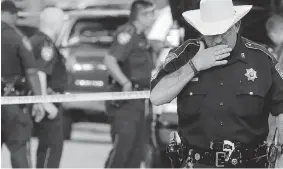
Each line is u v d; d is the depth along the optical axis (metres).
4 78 10.31
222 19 6.21
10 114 10.37
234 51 6.36
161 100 6.49
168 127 10.99
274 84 6.39
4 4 10.45
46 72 11.02
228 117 6.36
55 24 11.20
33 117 10.98
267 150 6.46
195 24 6.27
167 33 11.03
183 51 6.57
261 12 10.46
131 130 10.93
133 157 11.09
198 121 6.45
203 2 6.26
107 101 11.03
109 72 11.09
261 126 6.44
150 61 11.16
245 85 6.33
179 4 9.70
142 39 11.15
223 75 6.36
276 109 6.41
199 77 6.41
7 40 10.26
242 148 6.38
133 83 11.05
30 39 11.11
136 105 10.94
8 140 10.46
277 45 10.25
